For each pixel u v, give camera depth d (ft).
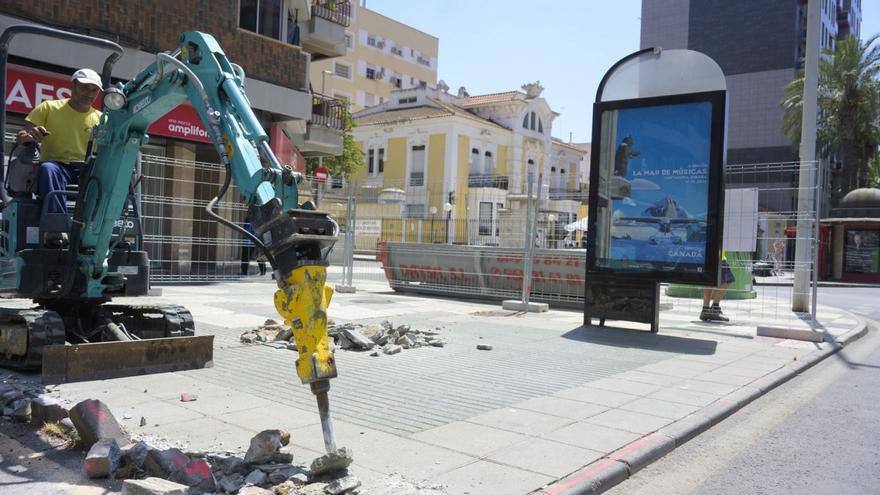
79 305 21.83
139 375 20.21
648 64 35.27
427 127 151.02
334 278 65.46
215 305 38.06
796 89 133.80
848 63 130.00
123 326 22.08
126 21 48.60
